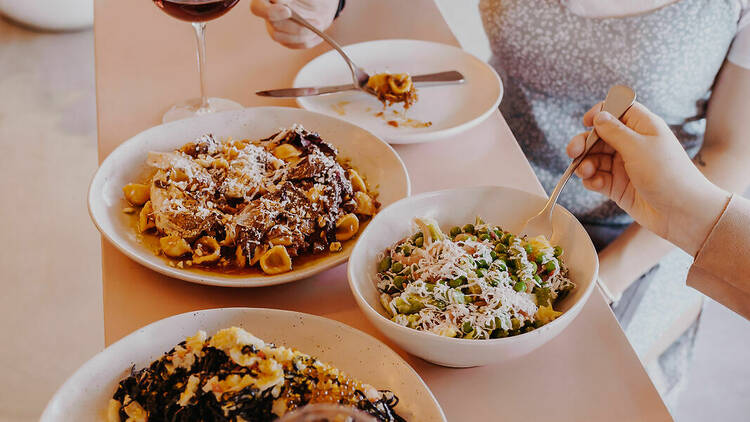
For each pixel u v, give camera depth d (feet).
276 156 3.45
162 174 3.21
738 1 4.63
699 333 7.57
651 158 2.94
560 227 2.97
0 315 7.16
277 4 4.11
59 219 8.20
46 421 2.19
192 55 4.58
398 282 2.73
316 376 2.17
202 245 3.01
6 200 8.35
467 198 3.11
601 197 5.46
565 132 5.52
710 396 6.97
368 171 3.55
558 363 2.74
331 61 4.50
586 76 5.15
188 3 3.37
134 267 3.04
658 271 5.10
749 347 7.46
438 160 3.87
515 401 2.60
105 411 2.28
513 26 5.19
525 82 5.45
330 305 2.94
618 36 4.89
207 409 2.13
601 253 5.05
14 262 7.70
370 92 4.15
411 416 2.28
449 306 2.54
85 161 8.94
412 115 4.14
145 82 4.30
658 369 5.38
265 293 2.97
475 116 4.16
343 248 3.11
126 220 3.16
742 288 2.93
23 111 9.53
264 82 4.38
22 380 6.59
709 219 2.95
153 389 2.24
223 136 3.67
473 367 2.67
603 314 2.96
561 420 2.54
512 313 2.53
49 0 10.28
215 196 3.18
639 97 5.14
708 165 4.87
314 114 3.74
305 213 3.08
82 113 9.60
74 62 10.37
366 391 2.20
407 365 2.38
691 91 5.05
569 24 4.98
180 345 2.26
